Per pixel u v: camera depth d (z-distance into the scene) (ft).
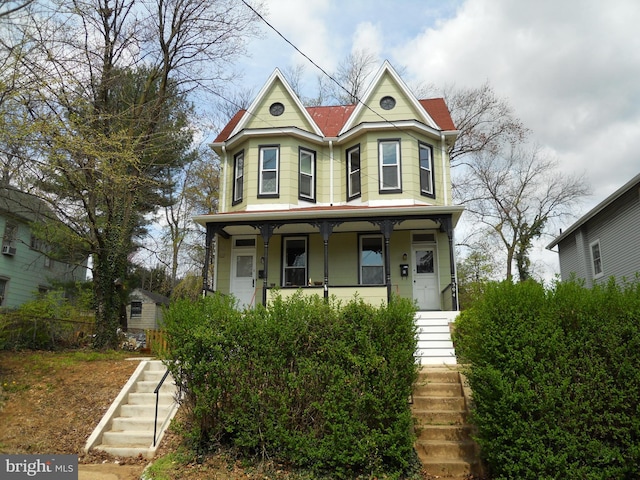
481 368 22.00
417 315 40.93
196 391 23.62
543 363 21.13
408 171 51.16
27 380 32.96
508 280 23.82
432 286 50.57
